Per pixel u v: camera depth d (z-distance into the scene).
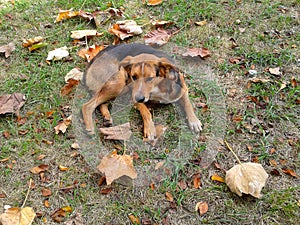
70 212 0.98
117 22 1.57
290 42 1.45
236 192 0.97
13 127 1.19
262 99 1.25
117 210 0.97
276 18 1.56
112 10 1.63
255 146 1.12
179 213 0.96
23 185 1.04
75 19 1.62
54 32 1.56
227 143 1.12
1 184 1.04
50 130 1.18
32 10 1.68
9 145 1.14
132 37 1.53
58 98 1.28
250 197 0.98
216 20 1.57
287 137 1.13
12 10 1.68
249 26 1.53
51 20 1.62
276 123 1.17
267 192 0.99
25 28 1.58
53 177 1.06
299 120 1.18
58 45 1.50
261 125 1.17
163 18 1.60
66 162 1.10
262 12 1.59
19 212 0.94
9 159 1.10
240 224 0.94
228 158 1.09
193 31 1.53
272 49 1.42
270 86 1.29
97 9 1.66
